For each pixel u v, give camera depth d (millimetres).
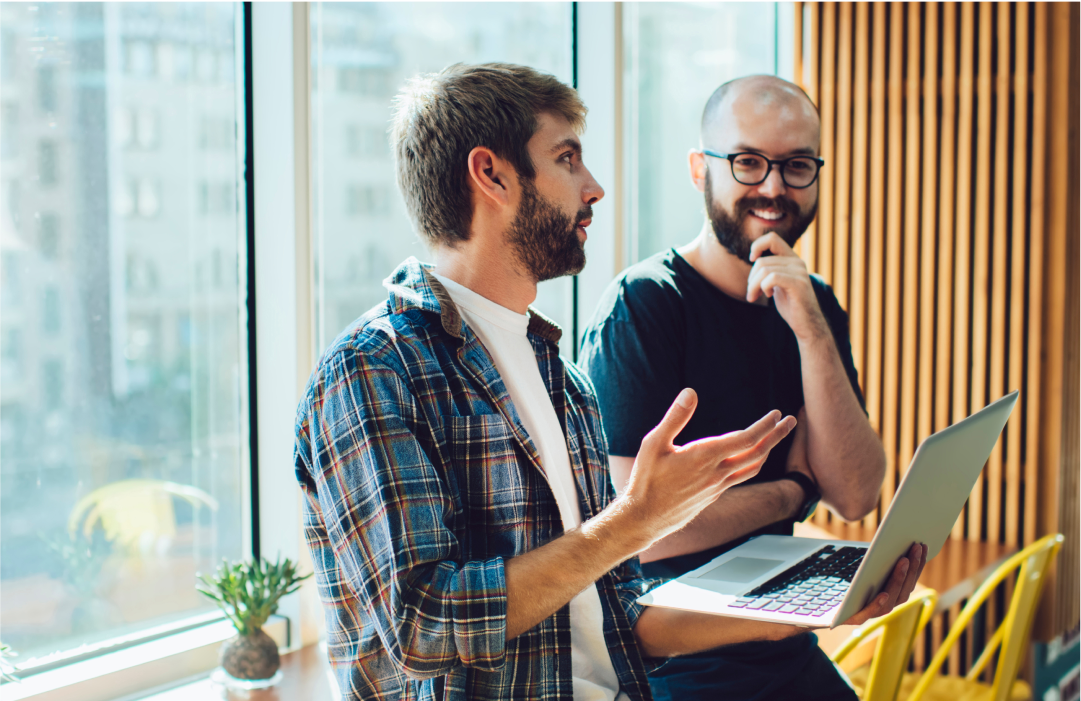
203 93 2100
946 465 1101
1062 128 3148
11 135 1813
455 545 983
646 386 1661
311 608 2146
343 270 2348
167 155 2049
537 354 1259
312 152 2174
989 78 3244
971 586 2809
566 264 1171
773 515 1701
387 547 947
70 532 1926
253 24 2125
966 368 3330
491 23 2643
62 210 1889
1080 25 3248
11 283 1824
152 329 2039
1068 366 3283
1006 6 3211
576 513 1219
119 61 1963
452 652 940
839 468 1778
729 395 1741
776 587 1243
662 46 3207
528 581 950
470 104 1124
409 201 1191
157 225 2039
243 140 2168
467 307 1169
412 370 1045
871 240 3508
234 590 1880
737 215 1786
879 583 1129
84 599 1950
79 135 1908
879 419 3500
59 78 1876
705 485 961
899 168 3430
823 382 1752
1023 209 3215
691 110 3354
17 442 1846
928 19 3348
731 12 3475
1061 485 3248
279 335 2129
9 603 1845
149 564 2049
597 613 1212
